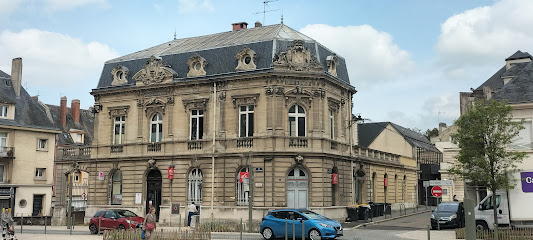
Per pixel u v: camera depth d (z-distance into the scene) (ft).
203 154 133.90
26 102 194.90
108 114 151.02
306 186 127.95
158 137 143.23
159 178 141.59
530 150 108.06
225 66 135.95
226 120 133.49
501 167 95.50
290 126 130.41
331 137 138.00
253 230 113.80
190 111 138.82
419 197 214.07
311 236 92.32
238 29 161.48
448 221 111.96
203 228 99.09
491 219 96.37
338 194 135.23
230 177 130.82
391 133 193.16
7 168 180.04
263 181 126.62
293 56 130.21
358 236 97.76
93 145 151.94
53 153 196.34
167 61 145.38
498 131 95.20
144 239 76.38
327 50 143.95
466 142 96.53
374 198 163.94
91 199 149.48
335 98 139.44
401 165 189.57
